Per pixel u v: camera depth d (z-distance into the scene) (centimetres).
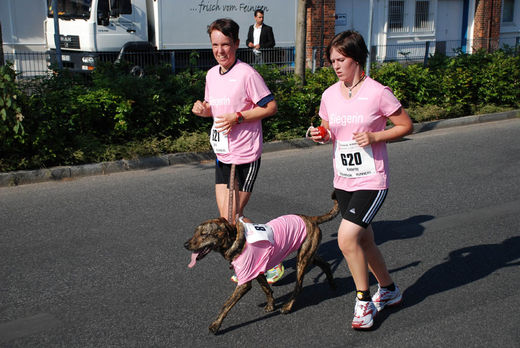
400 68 1289
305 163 894
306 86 1132
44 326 391
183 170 844
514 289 452
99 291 446
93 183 763
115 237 562
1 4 1595
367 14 2134
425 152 963
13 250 525
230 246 366
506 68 1344
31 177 760
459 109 1277
